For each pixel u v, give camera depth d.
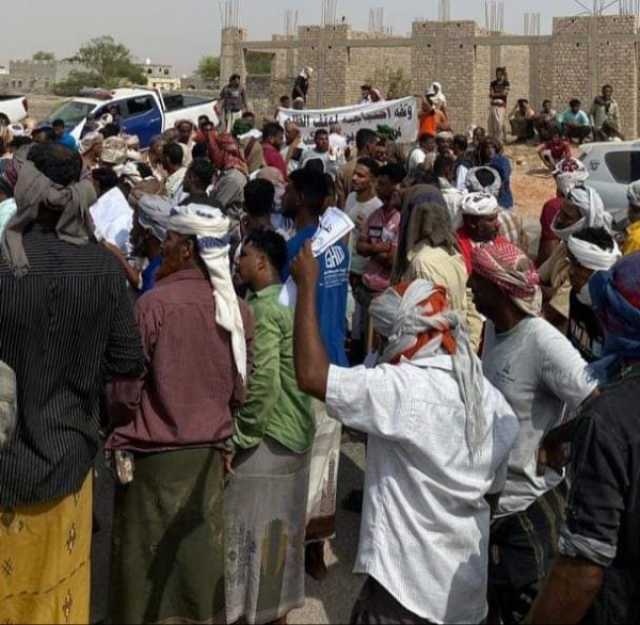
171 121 25.41
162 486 3.87
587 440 2.66
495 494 3.31
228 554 4.20
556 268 5.44
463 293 5.02
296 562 4.35
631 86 32.28
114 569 3.97
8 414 3.51
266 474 4.20
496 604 3.82
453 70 34.78
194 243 3.96
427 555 3.10
